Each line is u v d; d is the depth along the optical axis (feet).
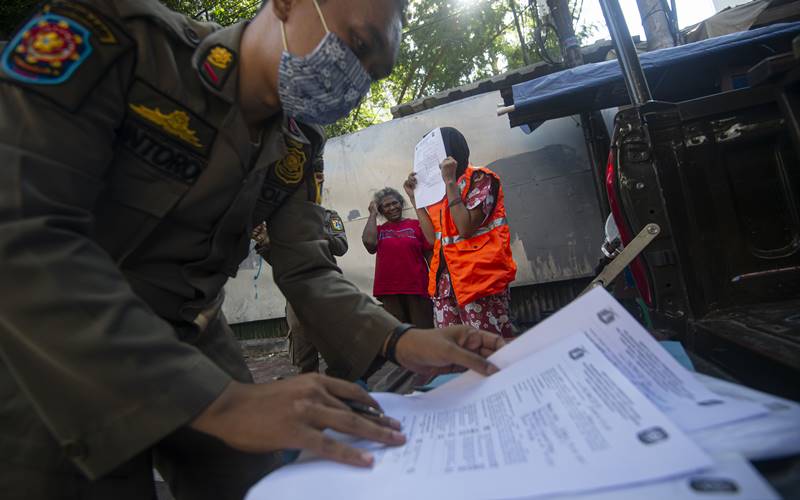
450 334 3.07
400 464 1.83
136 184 2.60
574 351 2.29
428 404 2.52
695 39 17.58
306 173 3.89
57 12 2.21
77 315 1.82
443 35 36.22
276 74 2.90
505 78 18.07
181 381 1.94
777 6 15.52
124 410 1.85
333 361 3.53
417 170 8.55
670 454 1.44
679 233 4.06
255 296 19.07
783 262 3.91
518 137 15.66
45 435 2.20
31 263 1.79
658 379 2.08
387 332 3.20
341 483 1.76
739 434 1.57
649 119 4.13
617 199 4.42
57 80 2.04
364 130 17.28
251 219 3.46
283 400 2.00
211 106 2.73
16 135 1.91
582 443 1.63
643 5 16.10
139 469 2.73
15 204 1.81
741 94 3.97
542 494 1.43
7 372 2.23
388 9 2.84
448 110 16.34
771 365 2.40
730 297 3.97
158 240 2.80
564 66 17.44
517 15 31.48
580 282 15.34
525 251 15.47
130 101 2.46
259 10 3.03
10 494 2.19
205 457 3.29
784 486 1.42
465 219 7.48
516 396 2.18
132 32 2.44
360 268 17.34
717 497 1.25
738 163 4.04
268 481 1.85
